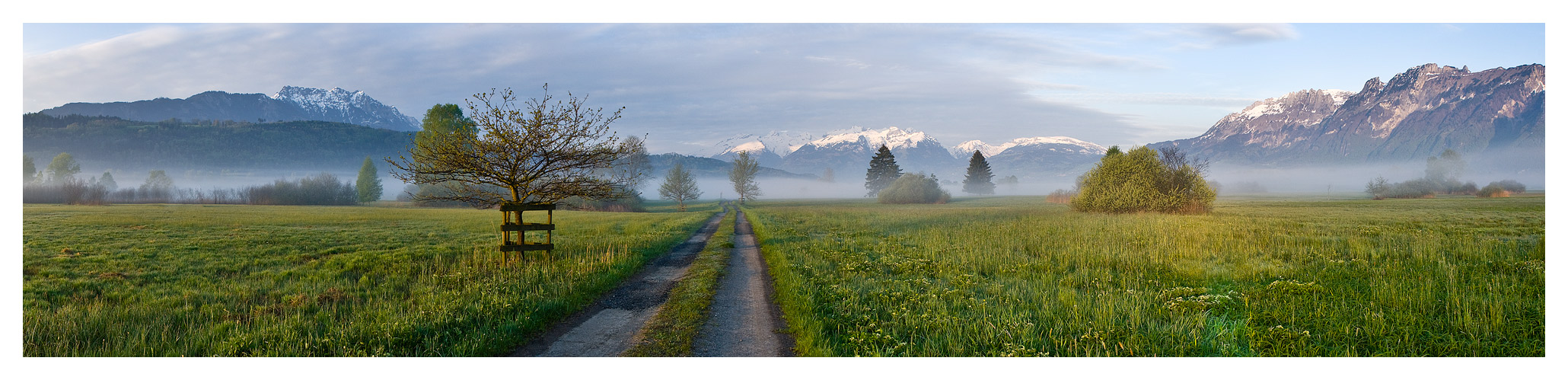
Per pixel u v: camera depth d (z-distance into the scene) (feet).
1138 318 29.37
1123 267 46.60
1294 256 50.08
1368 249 52.19
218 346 25.77
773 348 26.99
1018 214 134.62
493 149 52.70
